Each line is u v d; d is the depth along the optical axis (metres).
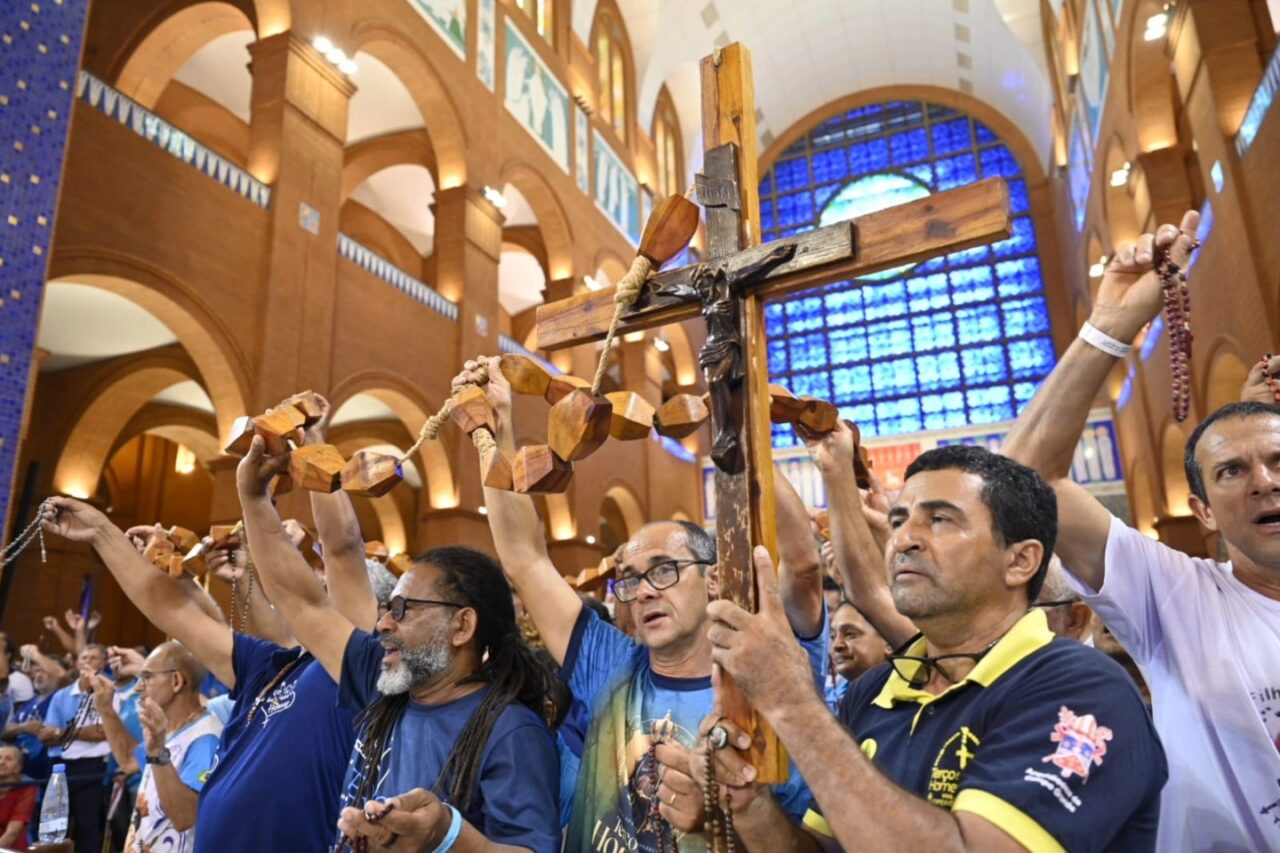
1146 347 13.61
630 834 1.80
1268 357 2.01
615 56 20.08
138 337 10.92
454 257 13.41
